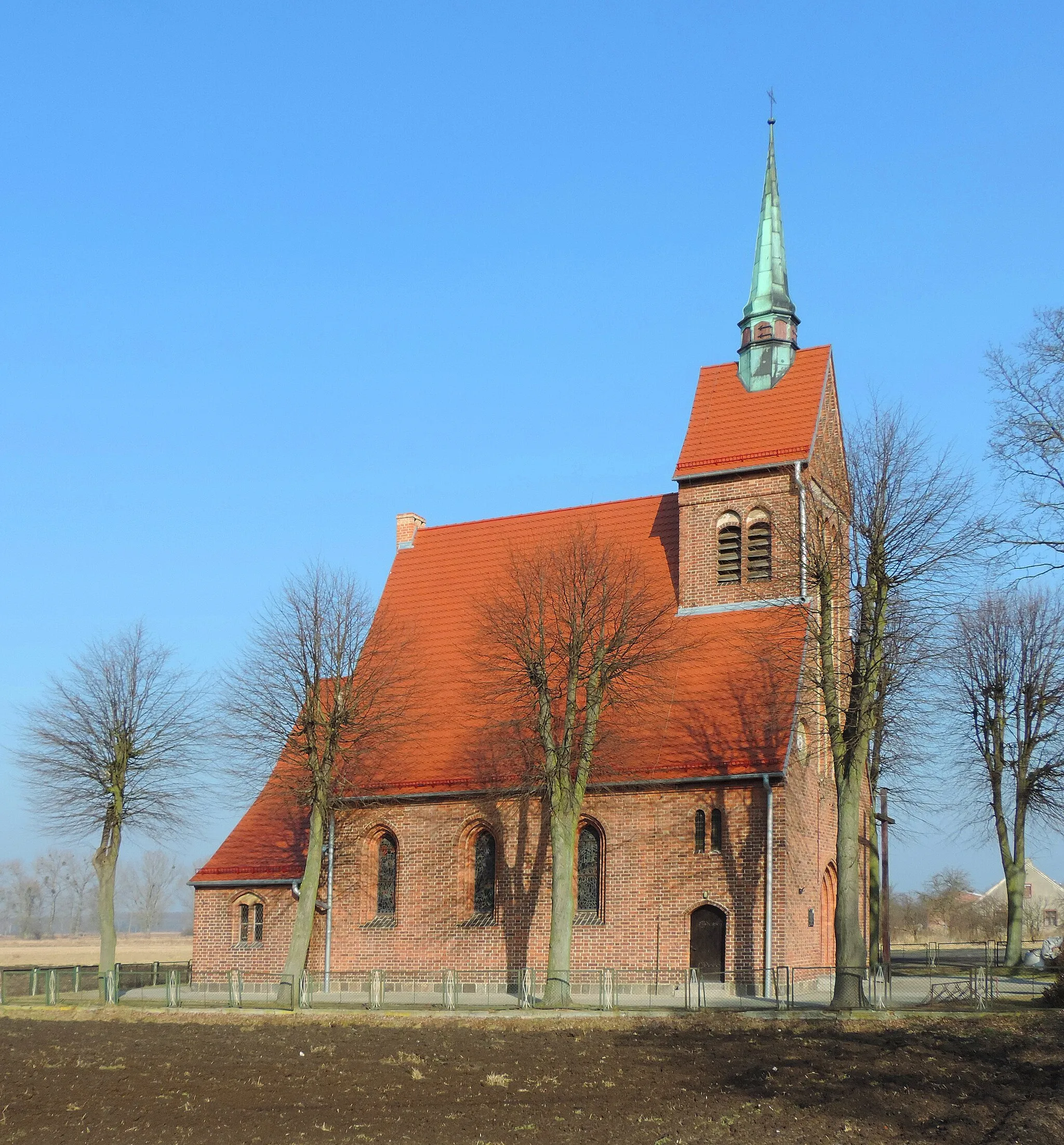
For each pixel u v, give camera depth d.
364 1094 31.41
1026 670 67.69
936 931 132.62
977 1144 25.73
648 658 50.12
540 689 49.19
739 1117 27.92
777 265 61.06
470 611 62.12
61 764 57.88
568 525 63.56
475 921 53.69
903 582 46.06
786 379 59.22
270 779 59.09
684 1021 41.88
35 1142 26.95
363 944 55.56
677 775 50.25
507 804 53.94
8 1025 47.53
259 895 58.12
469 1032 42.31
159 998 54.97
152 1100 31.11
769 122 63.12
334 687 53.41
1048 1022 39.09
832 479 51.59
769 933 47.78
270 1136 27.08
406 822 55.88
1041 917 123.50
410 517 67.62
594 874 51.94
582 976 50.41
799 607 47.69
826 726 53.38
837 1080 31.69
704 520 57.56
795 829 49.97
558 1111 28.89
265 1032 43.84
